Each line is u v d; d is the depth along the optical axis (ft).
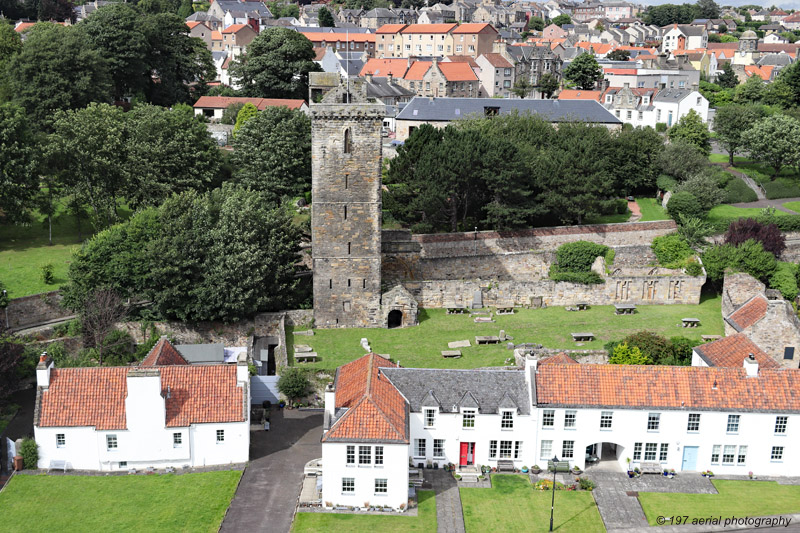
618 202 492.95
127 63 592.19
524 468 254.06
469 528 224.33
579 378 254.47
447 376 259.39
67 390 255.09
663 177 517.96
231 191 375.86
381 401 241.35
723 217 476.95
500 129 500.33
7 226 412.57
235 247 342.85
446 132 454.81
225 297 338.75
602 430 251.80
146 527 222.69
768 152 554.05
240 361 261.65
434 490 243.40
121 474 250.78
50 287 353.10
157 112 435.94
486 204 442.91
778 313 333.21
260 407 299.17
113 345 325.01
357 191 345.72
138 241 346.33
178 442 254.47
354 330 357.41
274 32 650.43
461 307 385.29
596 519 228.84
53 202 425.28
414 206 418.31
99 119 408.67
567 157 442.09
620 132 543.80
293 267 368.68
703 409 249.14
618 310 387.96
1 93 505.25
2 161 374.02
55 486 242.78
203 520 226.38
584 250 417.90
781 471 254.27
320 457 262.47
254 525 224.33
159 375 248.73
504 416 251.60
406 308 360.89
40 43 500.74
